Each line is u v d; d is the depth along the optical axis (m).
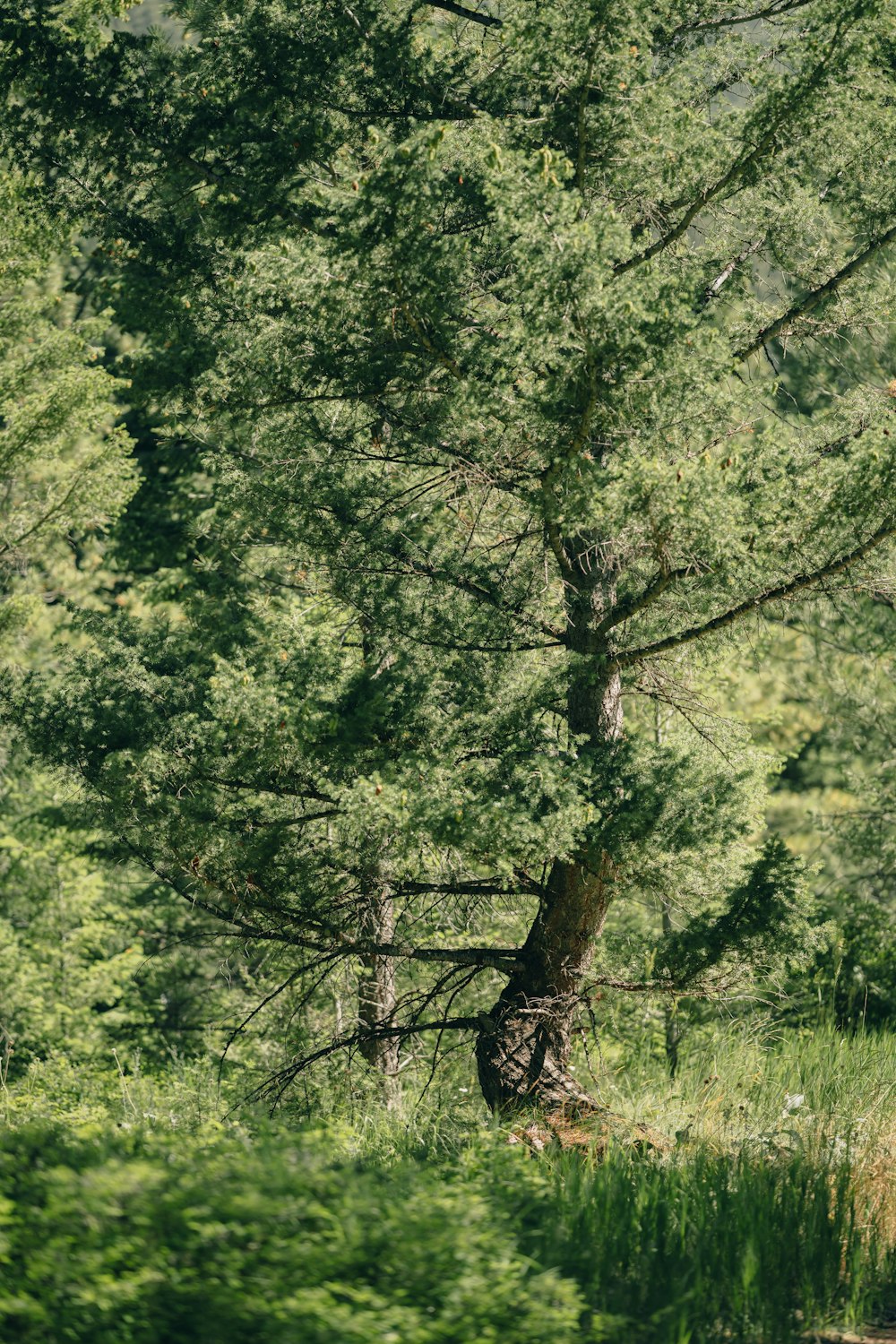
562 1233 10.05
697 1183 11.55
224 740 16.75
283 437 17.12
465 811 14.34
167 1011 35.22
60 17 19.25
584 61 14.80
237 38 17.78
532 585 17.25
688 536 13.80
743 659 22.77
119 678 18.47
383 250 13.99
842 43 14.90
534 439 14.84
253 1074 21.97
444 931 22.23
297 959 21.12
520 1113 16.08
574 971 17.33
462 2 18.48
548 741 16.23
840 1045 19.64
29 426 22.02
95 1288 6.99
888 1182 12.83
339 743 15.82
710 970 17.03
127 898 34.72
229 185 18.48
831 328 17.33
